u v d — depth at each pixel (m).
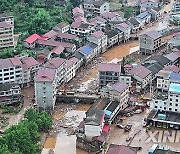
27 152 192.00
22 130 196.38
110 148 188.25
